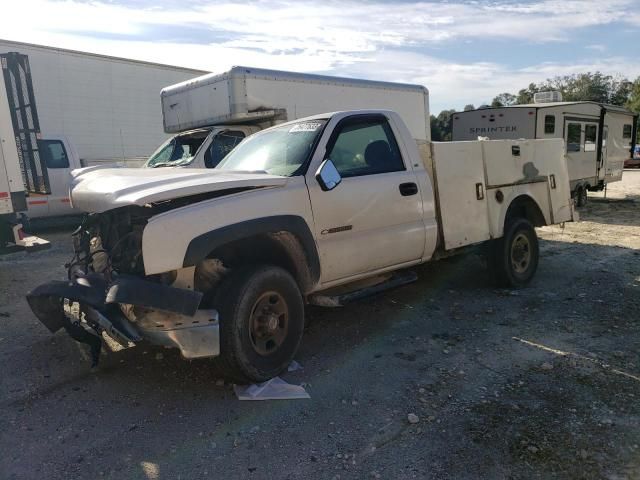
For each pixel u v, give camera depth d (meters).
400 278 5.00
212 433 3.25
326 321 5.26
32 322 5.32
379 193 4.60
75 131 13.57
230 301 3.61
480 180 5.64
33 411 3.55
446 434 3.16
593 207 14.95
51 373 4.14
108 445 3.14
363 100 9.94
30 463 2.97
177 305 3.30
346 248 4.37
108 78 14.10
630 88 62.69
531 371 3.97
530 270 6.38
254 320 3.76
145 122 14.98
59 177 11.61
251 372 3.70
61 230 12.01
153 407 3.59
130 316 3.62
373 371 4.07
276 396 3.67
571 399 3.52
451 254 5.60
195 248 3.42
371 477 2.80
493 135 14.51
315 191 4.15
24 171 8.16
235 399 3.67
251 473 2.86
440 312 5.45
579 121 14.77
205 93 8.80
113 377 4.05
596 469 2.79
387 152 4.92
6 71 7.96
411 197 4.89
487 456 2.93
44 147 11.50
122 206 3.40
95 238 4.20
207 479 2.81
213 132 8.31
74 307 4.65
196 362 4.27
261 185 3.82
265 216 3.78
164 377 4.04
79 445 3.14
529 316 5.23
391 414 3.42
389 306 5.68
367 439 3.15
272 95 8.52
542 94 16.41
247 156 4.96
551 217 6.75
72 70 13.41
